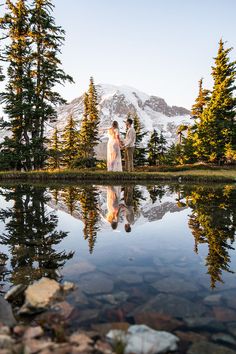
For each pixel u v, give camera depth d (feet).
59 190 38.50
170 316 6.89
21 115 76.38
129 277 9.32
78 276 9.42
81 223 18.08
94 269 10.07
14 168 77.20
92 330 6.31
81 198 30.40
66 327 6.45
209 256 11.49
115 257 11.43
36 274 9.68
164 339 5.91
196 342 5.92
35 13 75.77
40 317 6.94
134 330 6.23
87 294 8.06
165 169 88.43
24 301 7.84
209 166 95.61
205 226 16.96
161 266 10.32
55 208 23.41
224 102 107.65
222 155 107.55
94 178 59.82
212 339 6.02
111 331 6.24
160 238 14.34
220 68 111.24
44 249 12.51
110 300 7.70
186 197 31.96
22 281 9.17
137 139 131.44
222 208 23.45
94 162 116.06
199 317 6.88
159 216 20.70
